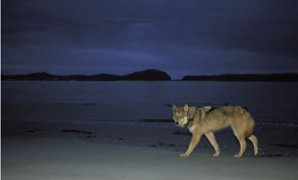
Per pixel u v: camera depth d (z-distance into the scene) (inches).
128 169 349.4
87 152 448.1
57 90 3966.5
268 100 2177.7
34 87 4980.3
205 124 430.9
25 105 1758.1
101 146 502.3
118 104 1903.3
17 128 821.9
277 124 1015.6
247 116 439.2
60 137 641.0
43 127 855.1
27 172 332.2
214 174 333.7
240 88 4330.7
